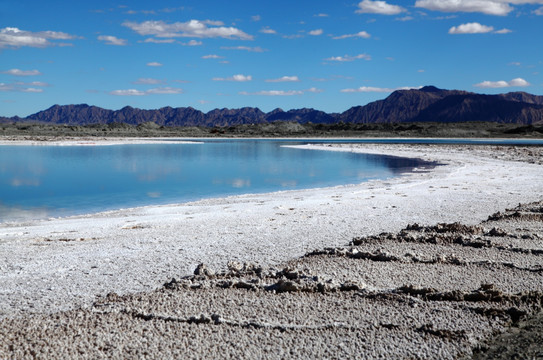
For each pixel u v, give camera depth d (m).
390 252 11.44
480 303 8.10
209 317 7.73
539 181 29.03
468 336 7.02
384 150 74.56
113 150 76.56
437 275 9.72
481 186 26.77
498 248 11.73
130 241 14.05
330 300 8.44
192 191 29.28
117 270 11.09
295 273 9.56
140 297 8.89
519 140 126.12
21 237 14.95
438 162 49.81
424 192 24.59
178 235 14.79
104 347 6.90
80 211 22.20
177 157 61.12
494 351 6.66
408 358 6.52
